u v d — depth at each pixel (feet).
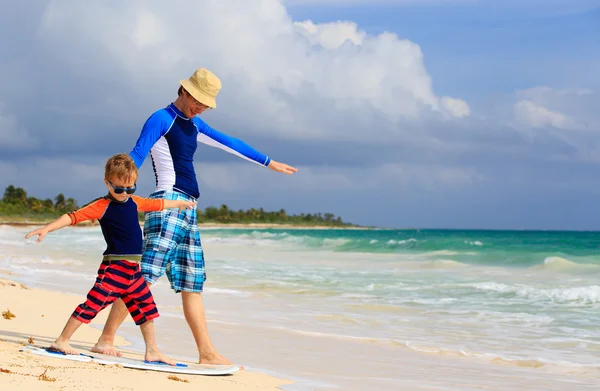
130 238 14.70
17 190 443.32
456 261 72.33
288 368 19.19
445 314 32.94
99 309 14.67
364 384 17.56
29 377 11.48
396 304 36.29
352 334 26.66
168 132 15.99
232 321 28.78
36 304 25.79
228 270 58.80
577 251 90.99
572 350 24.53
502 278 52.29
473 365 21.59
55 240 122.52
